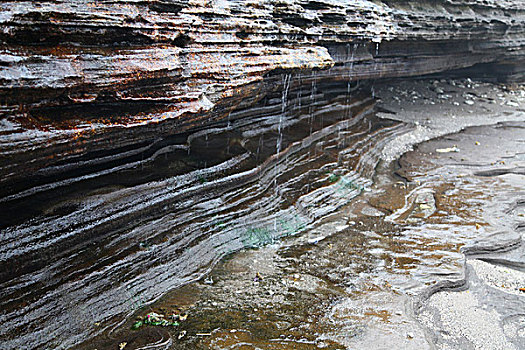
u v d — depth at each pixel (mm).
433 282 6426
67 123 4391
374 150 11469
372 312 5656
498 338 5719
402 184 9922
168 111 5355
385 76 13648
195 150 7961
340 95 13484
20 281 4672
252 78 6941
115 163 6598
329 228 7750
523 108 16984
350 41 9734
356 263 6773
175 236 6184
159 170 6805
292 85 9781
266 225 7285
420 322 5746
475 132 14109
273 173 8344
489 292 6668
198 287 5902
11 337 4363
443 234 7836
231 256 6629
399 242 7473
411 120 14445
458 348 5441
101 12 4461
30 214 5102
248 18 6797
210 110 6039
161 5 5180
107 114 4812
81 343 4758
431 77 19344
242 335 5074
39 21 3967
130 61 4812
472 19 14773
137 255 5652
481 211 8812
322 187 8570
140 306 5395
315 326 5320
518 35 17812
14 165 4000
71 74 4219
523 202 9492
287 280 6219
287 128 10352
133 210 5891
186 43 5754
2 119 3844
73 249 5234
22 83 3816
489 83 19797
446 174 10695
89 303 5012
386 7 12000
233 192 7328
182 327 5152
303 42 8273
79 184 5938
